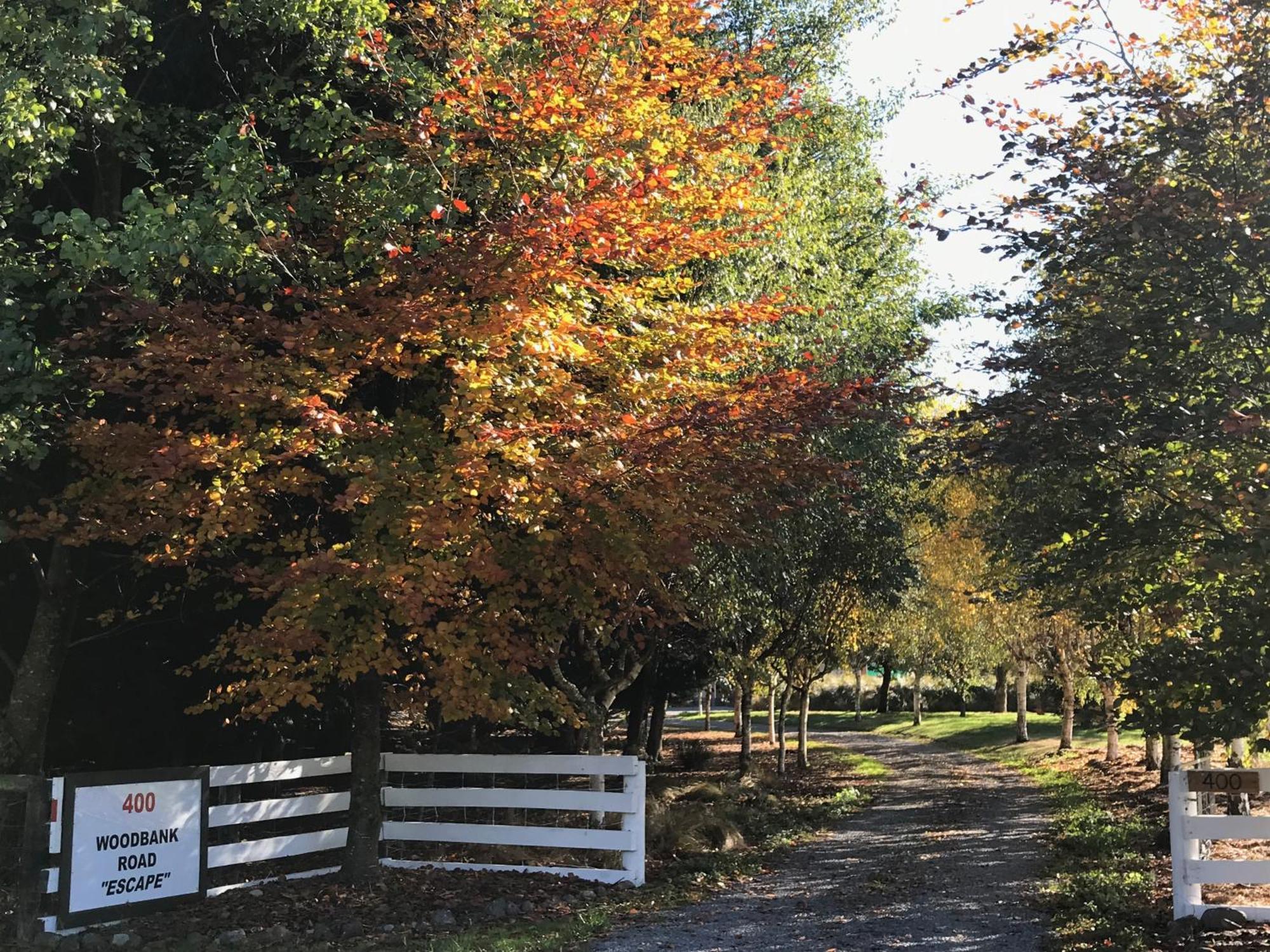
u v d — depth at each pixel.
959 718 51.38
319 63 11.84
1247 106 7.77
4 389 9.59
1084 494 8.51
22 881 9.47
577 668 19.20
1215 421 7.41
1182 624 9.29
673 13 12.56
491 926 9.68
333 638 10.27
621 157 10.78
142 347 9.55
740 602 17.62
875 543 20.44
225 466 9.56
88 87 10.12
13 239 11.08
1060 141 8.52
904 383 12.36
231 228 9.79
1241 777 9.00
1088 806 18.77
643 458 10.02
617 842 11.77
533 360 10.02
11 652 14.24
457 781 21.17
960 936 8.76
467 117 10.90
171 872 10.58
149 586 14.12
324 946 9.00
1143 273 8.16
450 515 9.70
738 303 12.41
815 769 30.09
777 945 8.59
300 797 12.16
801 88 19.84
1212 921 8.63
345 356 10.12
